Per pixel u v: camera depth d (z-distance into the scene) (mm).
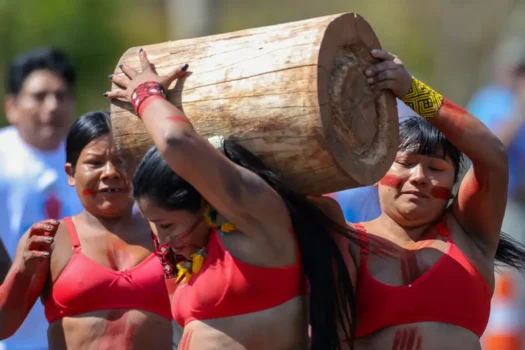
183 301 9828
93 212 11641
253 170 9531
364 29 9852
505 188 10500
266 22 43625
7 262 13453
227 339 9477
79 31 35625
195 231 9641
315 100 9219
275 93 9375
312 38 9375
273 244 9516
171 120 9281
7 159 15750
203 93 9742
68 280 11328
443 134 10477
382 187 10945
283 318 9586
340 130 9539
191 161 9070
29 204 15609
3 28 35281
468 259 10641
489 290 10758
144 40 37156
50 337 11508
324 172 9508
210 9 34312
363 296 10492
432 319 10359
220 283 9461
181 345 9766
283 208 9586
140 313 11367
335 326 9734
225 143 9555
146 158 9594
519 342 18688
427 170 10742
